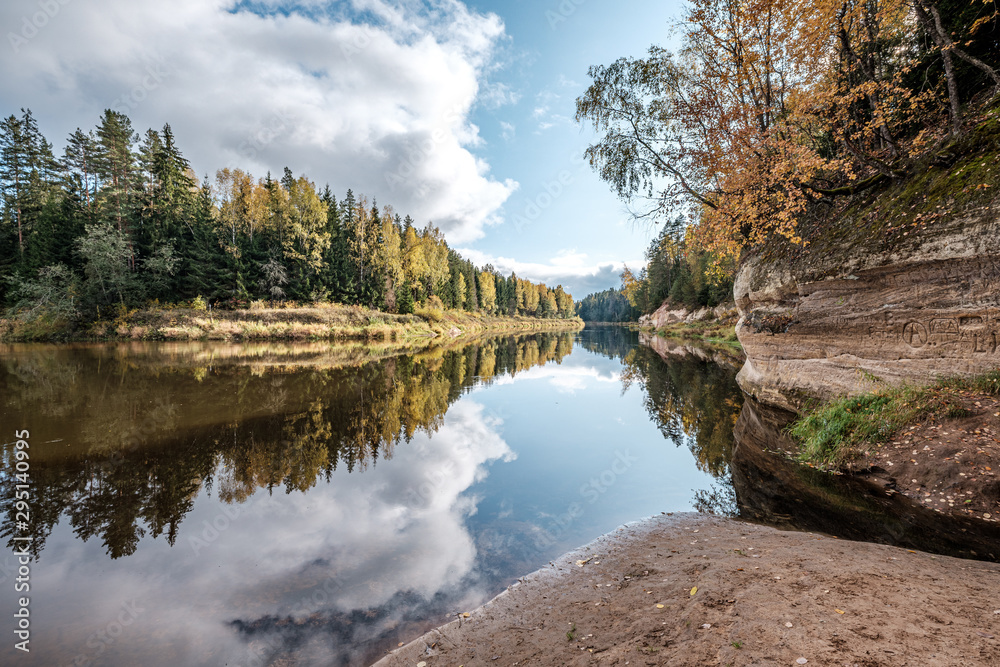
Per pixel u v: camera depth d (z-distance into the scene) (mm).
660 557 4184
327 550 4680
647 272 63469
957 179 6453
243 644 3162
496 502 6055
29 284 30781
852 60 8820
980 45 8383
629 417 11430
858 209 8516
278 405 12234
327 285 48844
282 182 52531
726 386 14672
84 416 10633
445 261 76125
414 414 11750
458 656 2895
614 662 2408
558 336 62594
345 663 2941
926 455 5477
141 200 41438
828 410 7508
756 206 9859
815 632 2252
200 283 39562
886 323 7352
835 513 5078
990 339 5867
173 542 4855
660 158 12016
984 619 2324
